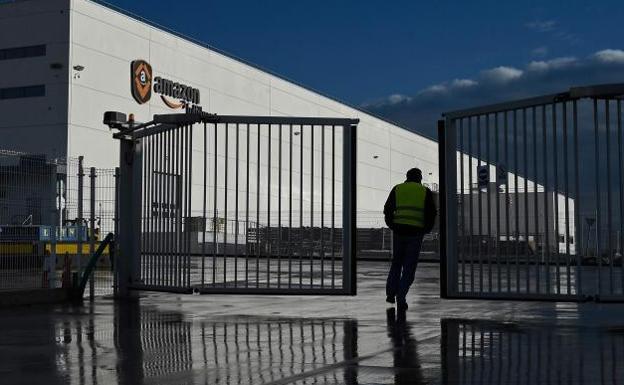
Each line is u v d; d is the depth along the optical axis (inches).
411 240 356.5
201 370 210.5
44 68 1771.7
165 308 381.1
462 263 364.8
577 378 194.9
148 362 223.6
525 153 351.3
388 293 364.5
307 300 428.1
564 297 335.3
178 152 419.5
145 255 443.5
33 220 435.8
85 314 354.0
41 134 1760.6
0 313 360.5
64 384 192.5
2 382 195.2
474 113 365.7
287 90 2605.8
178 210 416.8
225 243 403.5
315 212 2319.1
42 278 435.8
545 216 340.5
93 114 1815.9
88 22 1817.2
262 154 2311.8
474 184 530.9
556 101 341.4
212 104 2251.5
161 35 2054.6
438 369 208.4
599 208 330.3
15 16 1815.9
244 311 365.1
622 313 347.6
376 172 2989.7
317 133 2493.8
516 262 349.1
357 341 261.9
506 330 286.4
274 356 232.8
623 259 324.2
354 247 382.9
